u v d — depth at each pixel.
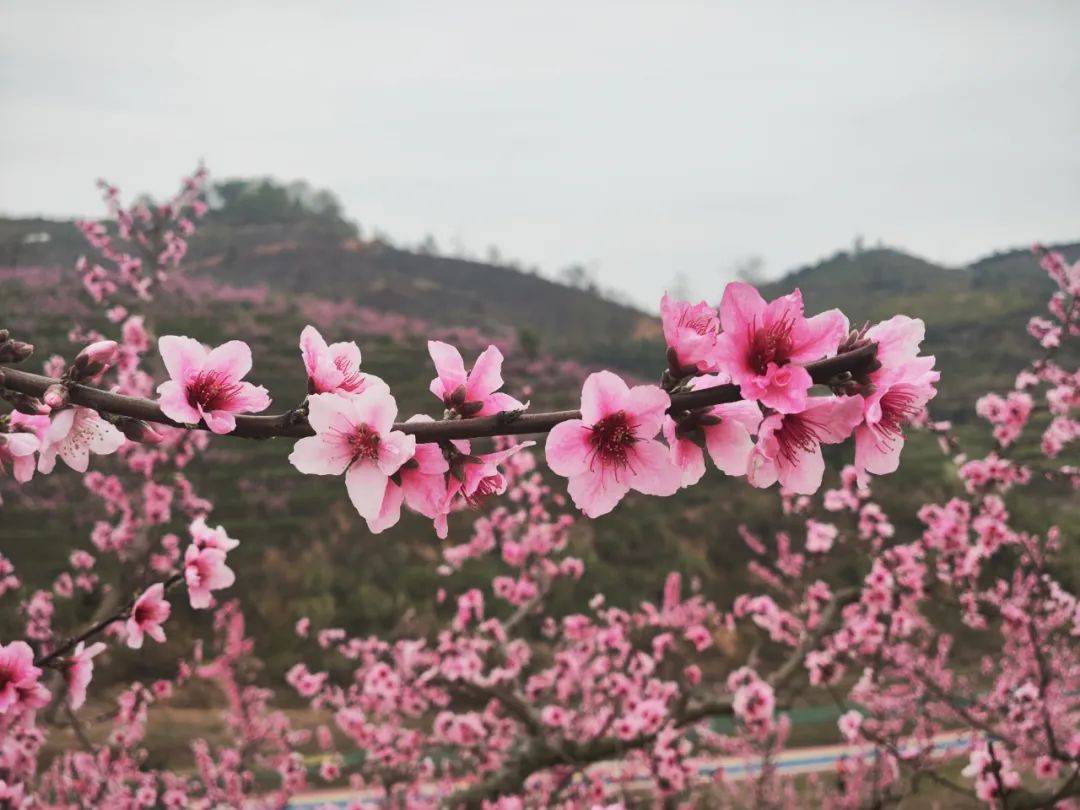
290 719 21.42
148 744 17.72
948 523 8.73
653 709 8.80
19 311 45.12
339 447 1.81
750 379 1.67
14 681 2.76
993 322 81.31
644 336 105.81
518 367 61.69
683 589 32.56
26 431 2.22
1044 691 8.41
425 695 10.94
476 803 9.16
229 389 1.94
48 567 26.44
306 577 30.05
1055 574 23.88
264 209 136.62
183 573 3.08
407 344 61.47
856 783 11.24
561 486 29.95
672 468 1.80
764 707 8.16
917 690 10.77
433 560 33.16
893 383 1.75
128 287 11.93
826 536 9.64
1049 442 8.49
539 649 23.33
